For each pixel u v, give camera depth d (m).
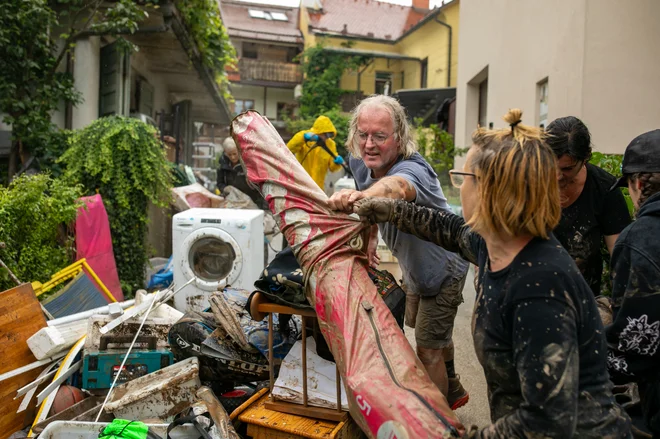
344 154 22.44
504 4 9.28
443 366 3.26
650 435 2.04
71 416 3.06
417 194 2.63
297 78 28.31
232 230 5.29
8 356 3.26
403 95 16.89
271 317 2.59
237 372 3.04
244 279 5.31
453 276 3.12
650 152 2.16
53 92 7.16
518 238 1.62
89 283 4.87
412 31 24.47
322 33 26.39
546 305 1.48
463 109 12.03
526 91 8.20
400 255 3.09
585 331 1.53
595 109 6.42
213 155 17.16
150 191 6.61
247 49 28.95
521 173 1.51
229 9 30.23
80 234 5.50
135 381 3.01
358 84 26.42
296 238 2.41
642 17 6.28
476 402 3.79
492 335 1.61
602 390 1.56
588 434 1.50
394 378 1.96
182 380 2.87
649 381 2.01
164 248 8.48
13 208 4.69
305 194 2.47
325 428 2.39
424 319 3.20
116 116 6.58
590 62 6.41
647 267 1.92
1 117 7.34
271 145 2.63
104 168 6.36
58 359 3.46
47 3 7.66
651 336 1.93
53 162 6.90
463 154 11.46
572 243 2.74
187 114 14.27
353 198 2.31
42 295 4.81
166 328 3.44
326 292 2.26
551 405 1.42
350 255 2.37
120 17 7.61
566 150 2.50
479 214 1.65
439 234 2.14
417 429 1.77
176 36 8.99
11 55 6.75
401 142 2.82
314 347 2.65
